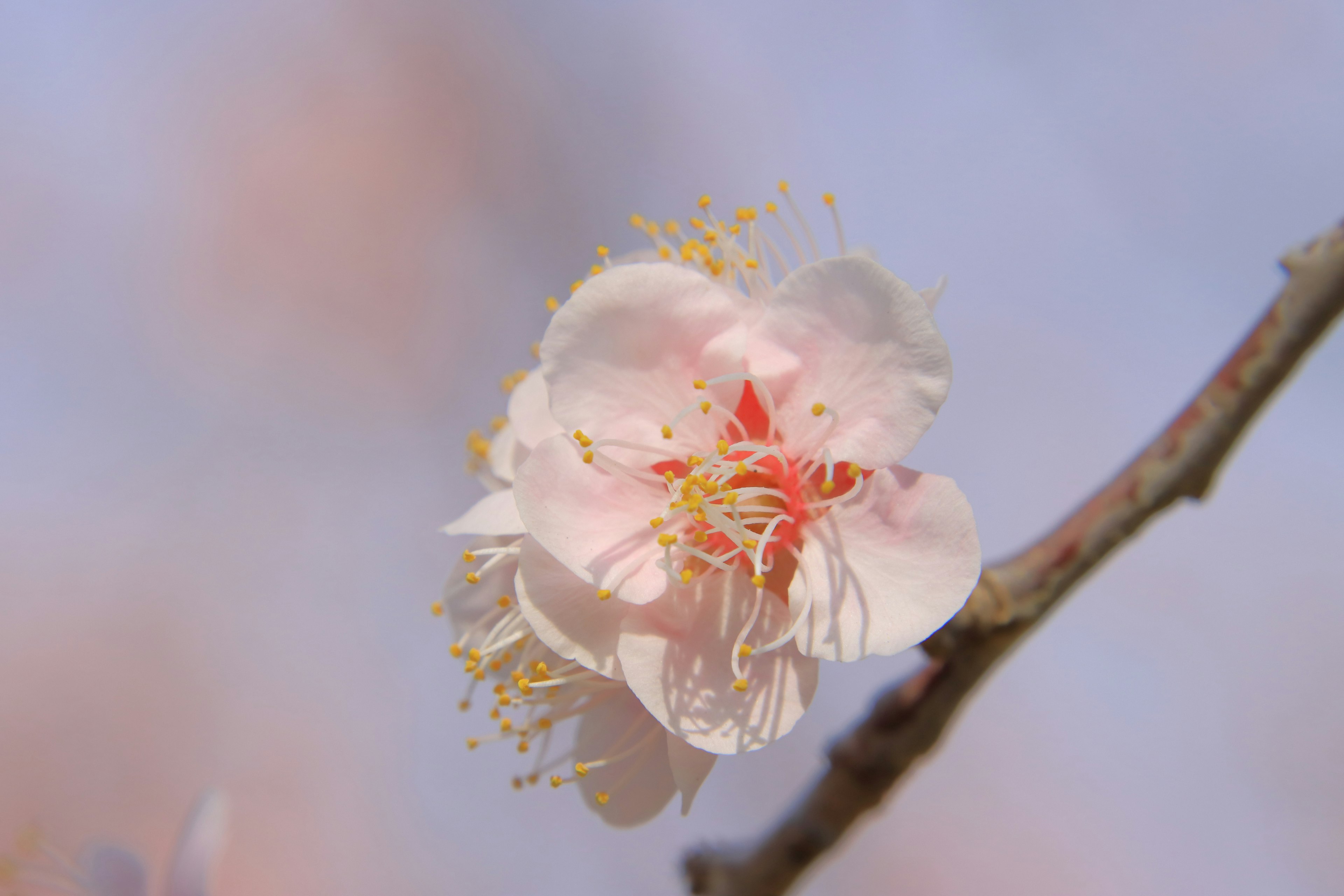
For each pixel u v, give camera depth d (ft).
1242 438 0.69
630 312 0.68
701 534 0.68
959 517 0.66
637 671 0.67
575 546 0.67
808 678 0.67
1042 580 0.69
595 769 0.70
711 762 0.67
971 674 0.70
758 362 0.68
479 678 0.69
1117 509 0.69
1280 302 0.68
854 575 0.67
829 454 0.67
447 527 0.68
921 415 0.67
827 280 0.67
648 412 0.68
